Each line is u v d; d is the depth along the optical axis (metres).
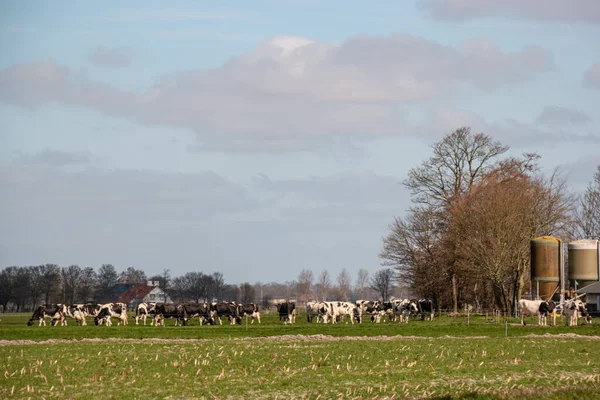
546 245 77.88
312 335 55.53
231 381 30.81
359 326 69.06
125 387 29.41
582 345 46.84
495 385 30.19
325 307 78.62
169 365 35.62
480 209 84.25
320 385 29.89
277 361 37.31
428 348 44.31
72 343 49.09
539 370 34.44
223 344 47.78
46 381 30.50
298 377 31.91
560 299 76.00
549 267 77.75
